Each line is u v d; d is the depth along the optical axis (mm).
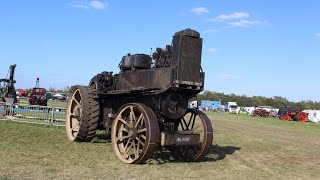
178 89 8898
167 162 9297
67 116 12359
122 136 9305
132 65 10211
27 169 7199
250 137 18203
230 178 7879
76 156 8992
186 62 8820
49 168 7426
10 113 17062
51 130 14078
